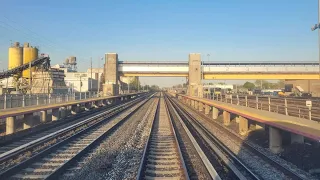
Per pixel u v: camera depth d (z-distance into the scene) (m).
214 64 73.50
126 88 149.88
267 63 73.06
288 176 10.79
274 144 15.26
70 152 13.78
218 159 13.29
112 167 11.35
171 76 75.75
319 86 85.88
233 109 25.47
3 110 23.17
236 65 73.44
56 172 9.88
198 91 68.62
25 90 50.69
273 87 169.00
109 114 33.69
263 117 18.03
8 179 9.74
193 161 12.62
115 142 16.70
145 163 12.02
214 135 20.44
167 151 14.70
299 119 16.89
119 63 76.31
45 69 55.00
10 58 70.38
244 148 16.08
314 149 14.27
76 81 78.81
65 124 24.34
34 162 11.82
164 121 28.45
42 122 25.83
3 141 15.78
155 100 75.06
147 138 17.66
